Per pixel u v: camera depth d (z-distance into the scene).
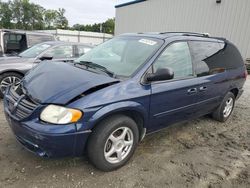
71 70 3.16
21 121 2.66
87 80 2.86
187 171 3.22
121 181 2.89
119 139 3.02
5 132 3.84
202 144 4.05
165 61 3.48
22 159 3.13
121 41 3.96
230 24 14.38
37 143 2.58
